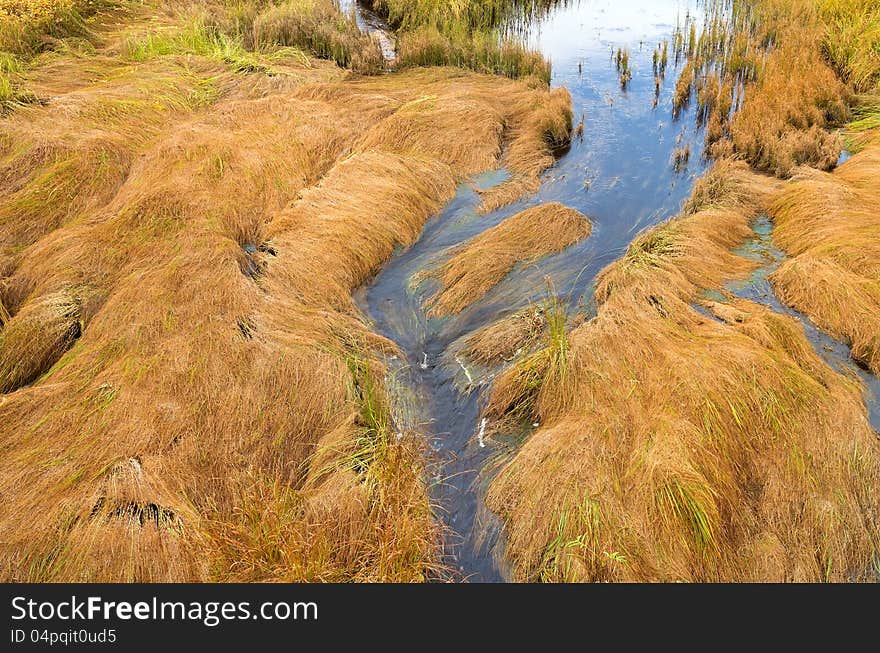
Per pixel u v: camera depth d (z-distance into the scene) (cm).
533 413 623
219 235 819
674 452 519
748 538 485
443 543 522
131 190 916
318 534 483
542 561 484
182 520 488
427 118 1121
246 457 557
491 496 544
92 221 857
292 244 827
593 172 1057
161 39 1405
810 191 868
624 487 512
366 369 640
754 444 543
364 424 598
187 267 742
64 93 1170
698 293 743
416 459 581
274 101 1166
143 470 521
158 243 805
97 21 1528
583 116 1240
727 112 1174
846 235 778
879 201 847
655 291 709
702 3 1809
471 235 914
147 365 618
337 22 1541
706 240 815
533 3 1756
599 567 468
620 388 592
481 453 597
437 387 673
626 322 661
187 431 565
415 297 799
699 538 476
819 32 1316
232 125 1097
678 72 1403
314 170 1016
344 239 843
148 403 582
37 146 951
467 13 1600
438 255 864
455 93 1235
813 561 471
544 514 502
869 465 524
